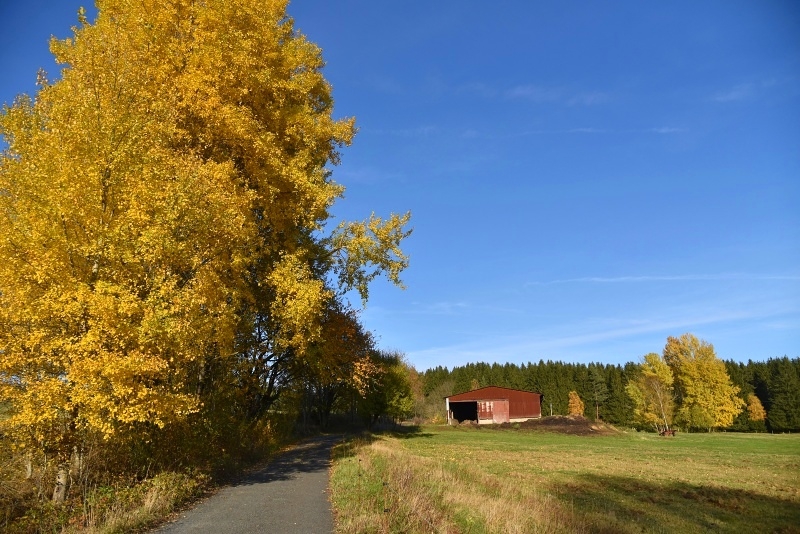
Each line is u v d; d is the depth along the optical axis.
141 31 13.19
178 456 11.77
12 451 9.13
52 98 9.88
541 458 27.16
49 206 8.62
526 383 111.31
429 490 10.13
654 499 16.34
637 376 69.81
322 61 19.27
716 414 61.19
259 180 15.02
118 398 8.69
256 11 15.82
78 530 7.58
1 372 8.58
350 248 18.88
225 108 13.44
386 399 43.59
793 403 75.69
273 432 23.53
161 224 9.62
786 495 18.08
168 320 8.98
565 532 8.67
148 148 10.38
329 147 19.05
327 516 8.59
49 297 8.47
